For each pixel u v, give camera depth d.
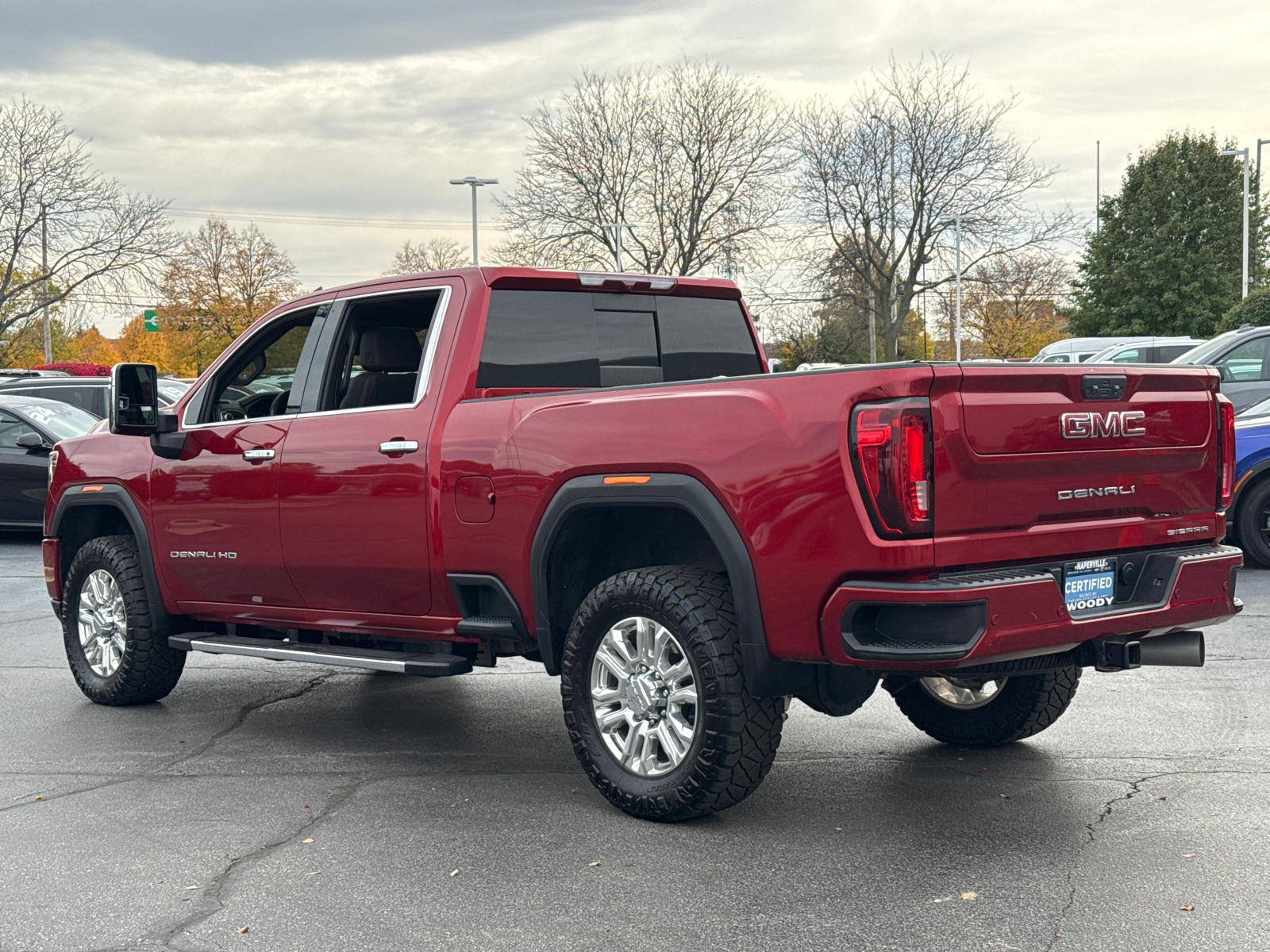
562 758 5.61
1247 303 23.72
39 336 66.56
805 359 58.53
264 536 5.92
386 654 5.50
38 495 14.54
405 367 5.63
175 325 76.25
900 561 3.93
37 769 5.51
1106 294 55.78
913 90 48.50
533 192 49.91
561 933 3.62
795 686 4.36
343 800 4.98
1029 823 4.55
